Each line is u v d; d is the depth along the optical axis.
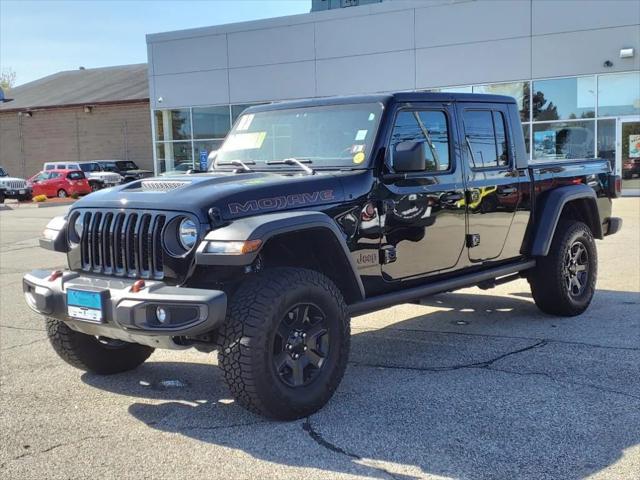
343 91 24.09
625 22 19.78
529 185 6.42
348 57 23.83
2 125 47.25
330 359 4.39
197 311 3.81
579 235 6.81
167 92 27.62
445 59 22.27
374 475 3.53
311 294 4.22
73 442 4.05
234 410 4.53
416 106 5.25
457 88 22.22
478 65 21.80
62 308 4.36
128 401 4.75
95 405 4.68
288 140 5.35
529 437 3.95
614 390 4.70
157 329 3.88
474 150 5.83
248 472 3.60
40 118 45.91
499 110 6.12
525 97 21.34
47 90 50.38
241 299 4.05
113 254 4.40
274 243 4.57
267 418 4.23
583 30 20.30
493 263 6.12
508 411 4.35
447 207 5.48
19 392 4.97
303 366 4.28
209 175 4.90
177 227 4.14
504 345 5.93
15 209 26.73
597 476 3.46
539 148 21.38
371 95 5.21
